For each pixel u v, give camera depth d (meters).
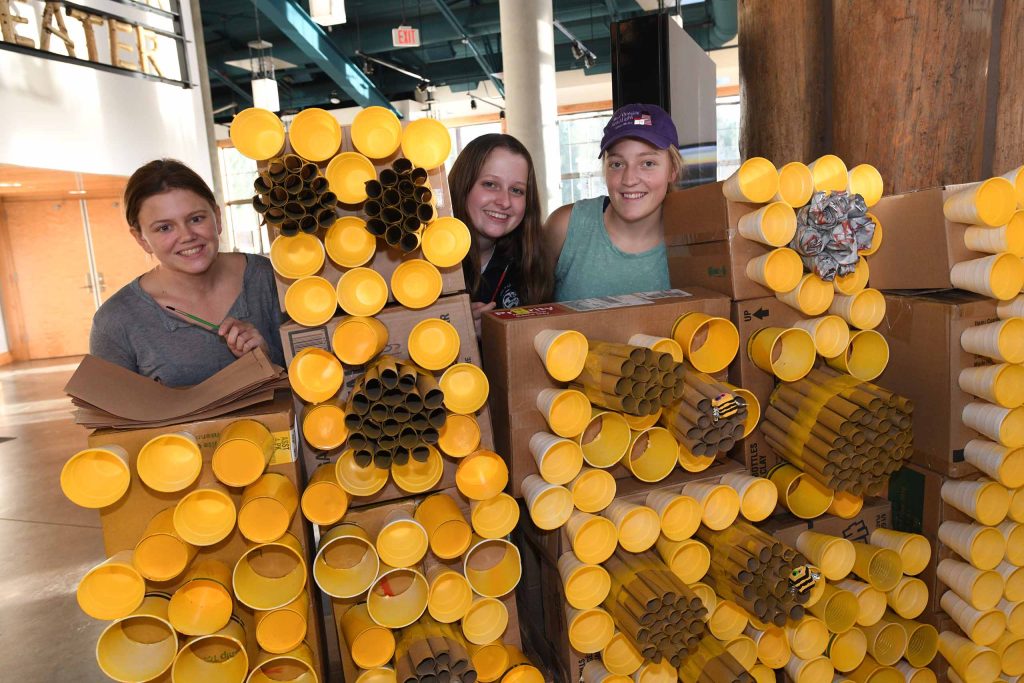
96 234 8.32
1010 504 1.37
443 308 1.26
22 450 4.31
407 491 1.15
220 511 1.08
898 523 1.53
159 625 1.13
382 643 1.18
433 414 1.11
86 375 1.16
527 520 1.53
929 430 1.42
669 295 1.44
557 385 1.31
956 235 1.36
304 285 1.17
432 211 1.16
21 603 2.33
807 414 1.29
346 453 1.14
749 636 1.36
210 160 6.02
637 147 1.64
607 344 1.24
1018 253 1.27
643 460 1.32
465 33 8.58
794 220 1.29
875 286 1.55
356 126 1.16
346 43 9.01
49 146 4.48
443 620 1.19
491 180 1.78
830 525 1.45
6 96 4.24
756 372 1.41
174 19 5.63
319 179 1.11
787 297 1.35
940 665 1.46
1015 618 1.41
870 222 1.29
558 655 1.39
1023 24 1.85
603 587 1.25
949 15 1.79
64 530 2.96
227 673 1.12
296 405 1.27
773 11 2.36
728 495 1.28
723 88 9.34
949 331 1.34
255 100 7.47
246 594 1.09
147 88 5.30
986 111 2.02
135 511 1.13
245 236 11.48
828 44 2.34
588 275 1.82
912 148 1.88
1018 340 1.26
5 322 8.34
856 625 1.37
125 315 1.52
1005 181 1.24
